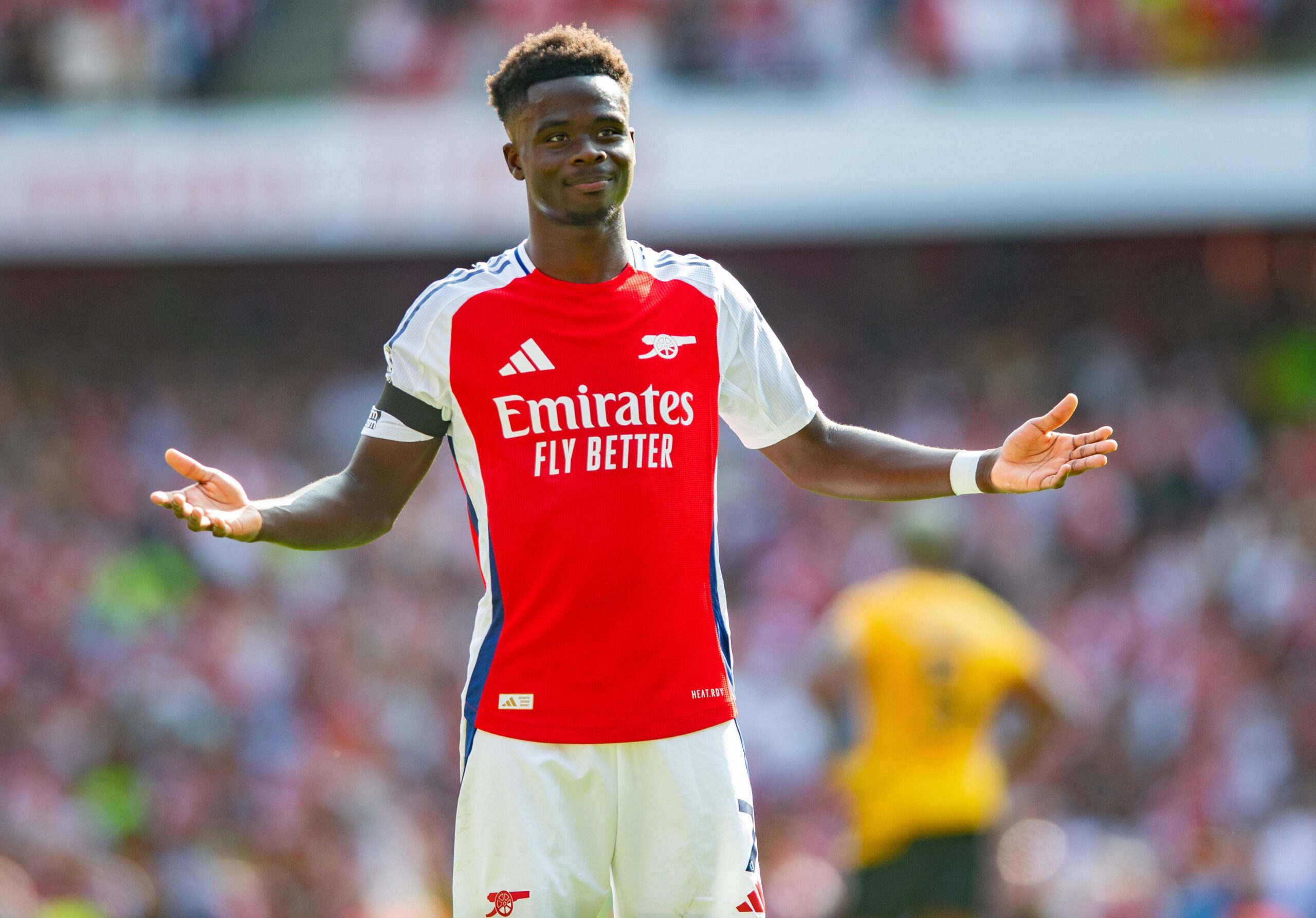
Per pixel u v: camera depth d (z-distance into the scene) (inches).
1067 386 2206.0
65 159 2095.2
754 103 2066.9
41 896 1167.0
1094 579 1839.3
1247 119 1990.7
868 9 2063.2
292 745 1569.9
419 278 2444.6
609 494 418.0
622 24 2079.2
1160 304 2320.4
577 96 420.5
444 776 1622.8
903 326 2372.0
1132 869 1154.7
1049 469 413.4
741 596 1844.2
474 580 1861.5
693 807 418.0
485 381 423.5
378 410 437.7
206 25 2167.8
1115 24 2022.6
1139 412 2113.7
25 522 2028.8
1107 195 2014.0
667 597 420.5
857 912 864.3
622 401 422.0
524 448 421.4
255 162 2084.2
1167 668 1658.5
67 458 2183.8
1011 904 1103.0
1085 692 1665.8
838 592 1813.5
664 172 2065.7
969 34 2036.2
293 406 2340.1
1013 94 2034.9
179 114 2097.7
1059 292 2356.1
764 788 1540.4
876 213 2044.8
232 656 1713.8
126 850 1179.3
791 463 460.4
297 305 2444.6
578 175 420.5
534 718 417.7
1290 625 1707.7
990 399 2209.6
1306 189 1978.3
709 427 433.7
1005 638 877.2
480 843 420.5
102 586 1852.9
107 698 1664.6
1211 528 1893.5
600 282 430.3
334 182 2074.3
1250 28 2016.5
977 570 1774.1
